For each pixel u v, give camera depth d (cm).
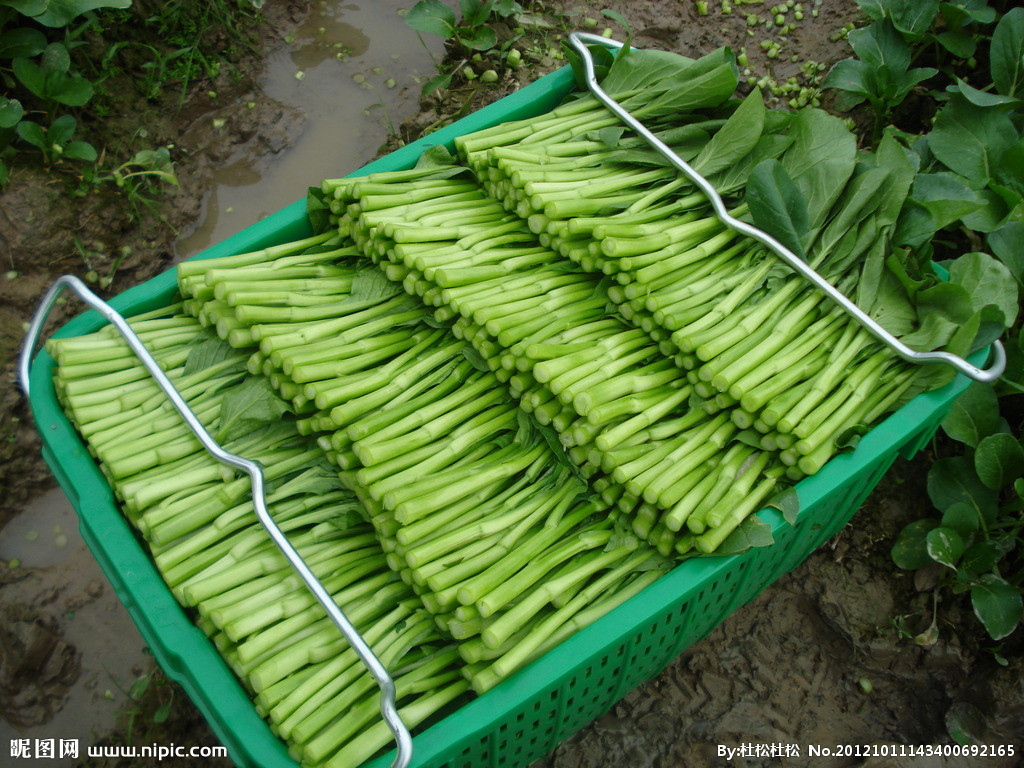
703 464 211
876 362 218
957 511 268
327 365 220
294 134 387
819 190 231
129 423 233
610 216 242
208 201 371
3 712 271
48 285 326
